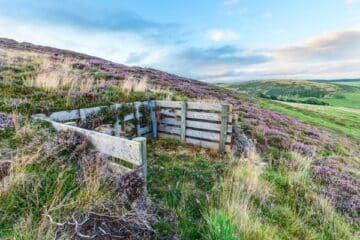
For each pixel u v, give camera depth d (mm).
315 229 5156
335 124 29547
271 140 11094
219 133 8695
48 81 8984
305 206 5941
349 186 7680
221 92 26531
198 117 9062
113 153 4402
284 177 7016
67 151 4797
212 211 4457
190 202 5012
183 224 4145
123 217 3238
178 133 9688
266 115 18125
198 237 3967
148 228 3334
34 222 3268
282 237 4504
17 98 7188
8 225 3195
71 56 25266
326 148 13531
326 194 6844
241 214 4430
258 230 4145
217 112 9133
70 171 4344
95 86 10328
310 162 8922
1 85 7859
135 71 23141
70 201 3678
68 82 9656
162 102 9906
